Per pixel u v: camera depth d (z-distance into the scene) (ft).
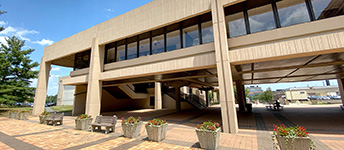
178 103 62.34
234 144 17.69
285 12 23.99
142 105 86.02
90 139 20.35
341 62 28.19
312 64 30.58
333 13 20.99
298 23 22.80
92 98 38.55
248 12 26.84
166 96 87.04
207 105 96.68
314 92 194.49
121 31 38.22
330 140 18.42
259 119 35.78
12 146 17.58
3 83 57.47
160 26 32.78
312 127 25.59
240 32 26.89
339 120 31.19
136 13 36.50
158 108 79.51
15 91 57.72
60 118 31.96
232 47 26.32
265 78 53.11
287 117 37.52
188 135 22.20
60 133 23.88
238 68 34.76
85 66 48.32
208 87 92.02
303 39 20.93
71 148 16.81
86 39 44.42
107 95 70.85
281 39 22.99
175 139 20.12
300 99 145.38
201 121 35.63
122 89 65.05
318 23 20.92
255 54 23.50
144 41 37.47
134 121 21.76
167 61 31.24
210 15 29.63
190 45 30.94
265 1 25.70
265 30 24.95
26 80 62.85
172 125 30.60
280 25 23.99
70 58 58.90
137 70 34.63
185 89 100.48
